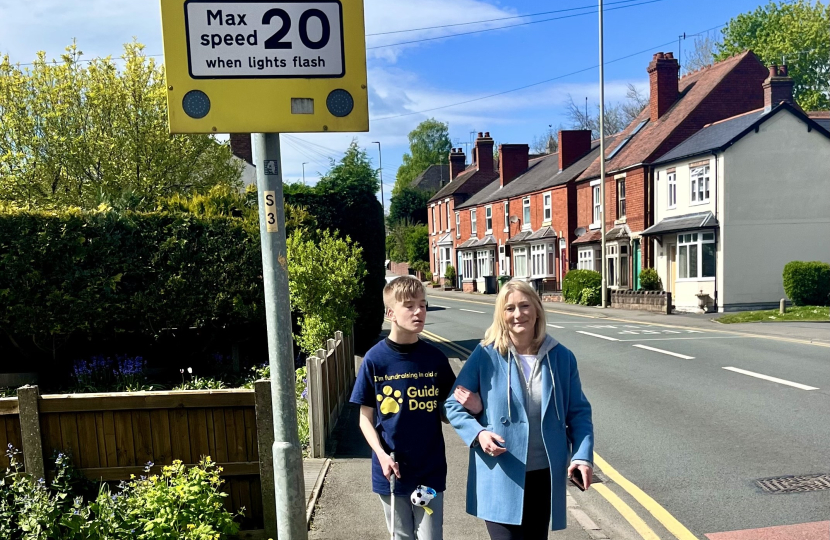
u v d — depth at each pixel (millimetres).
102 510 3791
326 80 3312
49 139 16938
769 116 23062
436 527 3139
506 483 3088
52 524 3725
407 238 63469
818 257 23672
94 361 9664
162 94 17438
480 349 3281
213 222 10031
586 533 4566
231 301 9898
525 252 39375
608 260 30812
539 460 3148
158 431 4340
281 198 3316
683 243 25062
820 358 11648
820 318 18891
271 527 4270
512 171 44375
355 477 5730
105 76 17625
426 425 3172
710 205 23859
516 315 3217
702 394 8883
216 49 3234
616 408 8289
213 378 10078
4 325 9133
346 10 3303
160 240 9750
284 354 3293
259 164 3307
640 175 27766
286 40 3277
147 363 10406
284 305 3301
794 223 23531
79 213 9422
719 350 13008
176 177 18234
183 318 9797
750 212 23344
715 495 5219
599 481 5672
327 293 10062
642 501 5160
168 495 3857
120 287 9609
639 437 6957
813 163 23547
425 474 3143
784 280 22031
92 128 17672
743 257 23328
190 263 9820
